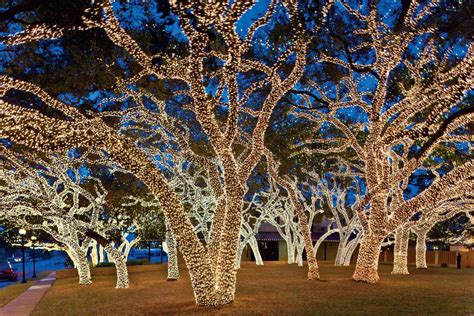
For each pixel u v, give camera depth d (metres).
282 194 36.62
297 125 22.20
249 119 21.62
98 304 15.94
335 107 19.67
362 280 19.72
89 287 22.73
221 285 14.01
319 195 35.72
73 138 12.68
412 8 15.86
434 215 28.05
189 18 13.38
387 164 19.28
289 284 19.55
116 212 31.48
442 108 14.80
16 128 11.95
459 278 22.25
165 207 13.79
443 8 16.56
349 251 34.44
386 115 18.59
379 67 17.75
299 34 14.23
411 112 17.44
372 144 18.98
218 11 11.80
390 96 20.72
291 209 36.91
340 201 36.09
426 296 15.60
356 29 18.52
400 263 25.69
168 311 13.32
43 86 14.38
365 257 19.77
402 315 12.12
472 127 19.53
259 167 28.41
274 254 55.78
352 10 17.09
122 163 13.47
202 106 13.64
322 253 54.19
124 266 21.72
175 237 13.84
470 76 13.97
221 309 13.15
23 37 10.64
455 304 13.91
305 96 21.23
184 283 22.52
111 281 26.67
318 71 20.50
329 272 26.61
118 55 14.44
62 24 11.39
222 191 15.81
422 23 17.23
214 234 15.48
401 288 17.78
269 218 39.94
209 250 15.48
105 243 21.58
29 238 36.41
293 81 14.41
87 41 14.29
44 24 10.75
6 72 14.04
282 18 17.77
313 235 51.16
